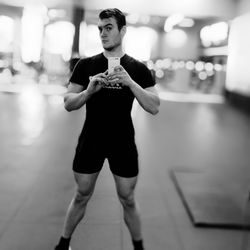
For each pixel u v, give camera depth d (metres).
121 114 2.19
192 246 2.85
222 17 15.44
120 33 2.15
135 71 2.20
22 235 2.92
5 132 6.98
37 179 4.33
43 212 3.38
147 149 6.26
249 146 6.84
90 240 2.88
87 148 2.21
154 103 2.15
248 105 12.23
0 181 4.19
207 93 18.62
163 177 4.68
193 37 22.22
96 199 3.75
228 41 15.72
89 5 14.77
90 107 2.20
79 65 2.26
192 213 3.39
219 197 3.89
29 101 11.62
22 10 19.47
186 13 14.80
